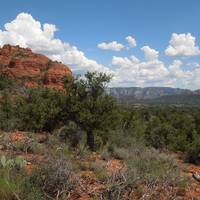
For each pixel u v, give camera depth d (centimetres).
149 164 950
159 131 2234
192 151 1673
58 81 10894
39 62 11600
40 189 633
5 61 11438
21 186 620
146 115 4047
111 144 1616
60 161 732
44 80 10750
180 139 2133
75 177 711
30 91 2220
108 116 1716
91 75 1798
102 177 781
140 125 2180
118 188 642
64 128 1700
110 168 963
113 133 1744
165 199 683
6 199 580
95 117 1661
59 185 662
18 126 1897
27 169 794
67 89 1802
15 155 1000
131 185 688
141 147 1636
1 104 2362
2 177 655
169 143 2147
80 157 1184
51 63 11575
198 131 2480
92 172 913
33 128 1825
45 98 2144
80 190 678
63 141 1530
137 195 682
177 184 817
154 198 679
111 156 1359
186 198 740
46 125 1831
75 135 1670
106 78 1805
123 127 1944
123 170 747
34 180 670
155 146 2159
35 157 971
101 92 1802
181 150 2097
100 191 677
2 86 5866
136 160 1057
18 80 9738
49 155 910
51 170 689
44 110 1805
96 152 1456
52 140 1444
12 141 1195
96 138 1650
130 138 1788
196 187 856
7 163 764
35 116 1820
